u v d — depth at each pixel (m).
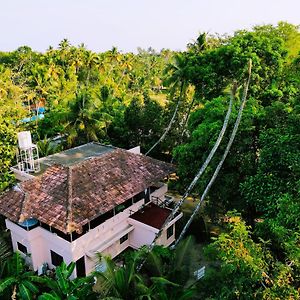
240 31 35.44
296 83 26.64
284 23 34.41
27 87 54.59
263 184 17.22
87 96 38.16
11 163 26.80
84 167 22.41
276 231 12.35
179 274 16.94
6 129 26.42
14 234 21.09
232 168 20.95
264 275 10.94
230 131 20.61
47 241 20.09
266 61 30.48
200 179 21.98
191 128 26.47
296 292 10.22
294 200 13.91
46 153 34.72
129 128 37.88
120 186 22.25
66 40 75.19
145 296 14.65
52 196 20.31
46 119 43.28
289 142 16.67
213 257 13.17
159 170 25.39
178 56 37.50
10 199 20.77
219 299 11.39
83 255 19.58
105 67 71.44
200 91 35.56
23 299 16.30
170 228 23.08
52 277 19.94
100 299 15.12
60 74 66.06
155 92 89.69
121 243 22.36
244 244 11.66
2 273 18.16
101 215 21.34
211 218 22.84
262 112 20.50
